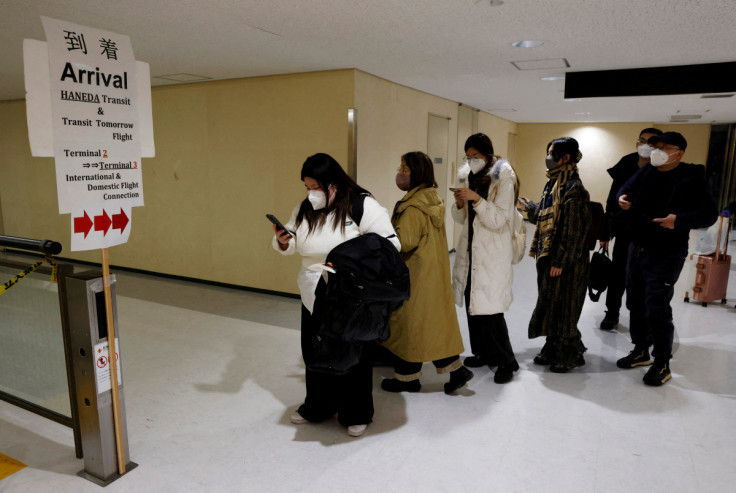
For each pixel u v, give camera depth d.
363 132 5.06
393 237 2.50
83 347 2.17
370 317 2.31
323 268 2.31
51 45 1.81
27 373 3.16
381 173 5.51
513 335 4.27
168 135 5.95
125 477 2.30
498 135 10.63
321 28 3.42
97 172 2.02
